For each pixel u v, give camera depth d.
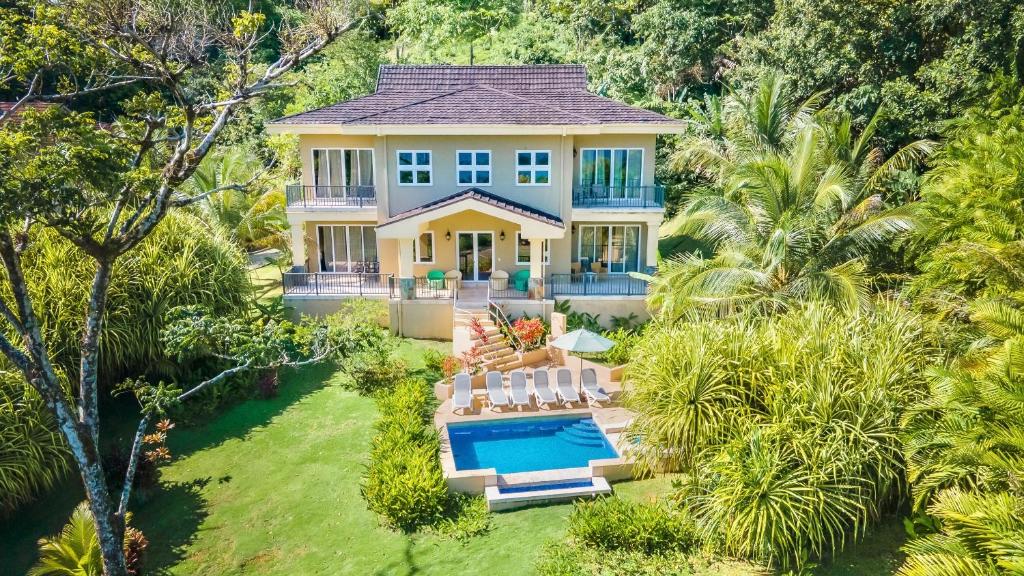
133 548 13.00
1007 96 24.14
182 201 11.89
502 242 27.22
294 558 13.53
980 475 10.89
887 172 24.78
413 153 26.12
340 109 26.61
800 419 13.59
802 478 12.63
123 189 11.04
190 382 19.91
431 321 24.77
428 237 27.22
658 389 15.59
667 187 37.50
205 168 32.19
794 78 31.55
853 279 19.31
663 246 33.72
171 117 12.17
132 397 19.62
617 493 15.25
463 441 18.20
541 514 14.66
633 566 12.67
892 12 28.92
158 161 13.38
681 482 14.54
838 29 29.86
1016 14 25.11
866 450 13.07
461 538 13.87
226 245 22.73
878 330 15.48
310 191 27.42
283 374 21.83
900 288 22.39
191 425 18.75
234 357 13.68
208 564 13.45
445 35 55.84
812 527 12.26
